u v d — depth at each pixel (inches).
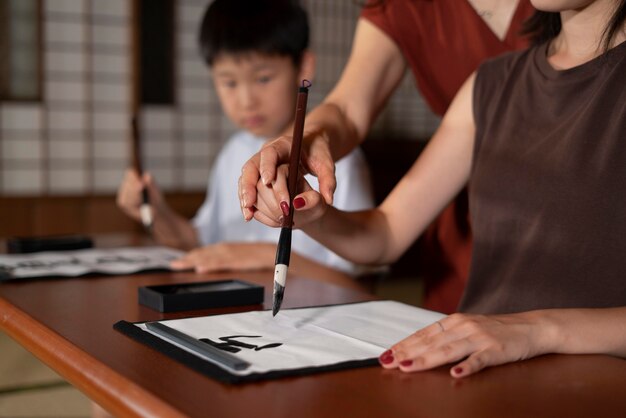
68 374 33.4
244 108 81.7
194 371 30.8
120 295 48.3
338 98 60.9
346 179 74.8
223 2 80.9
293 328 37.5
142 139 140.9
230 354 32.5
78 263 60.7
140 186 79.0
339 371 31.2
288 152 41.4
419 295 149.7
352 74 63.2
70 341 35.8
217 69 82.3
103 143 137.9
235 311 43.3
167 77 143.7
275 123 82.9
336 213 47.8
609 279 41.4
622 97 42.4
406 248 52.2
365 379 30.3
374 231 50.1
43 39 130.8
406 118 171.3
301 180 41.4
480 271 48.8
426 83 65.6
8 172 131.0
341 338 35.7
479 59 62.7
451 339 33.0
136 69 136.2
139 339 35.7
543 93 46.9
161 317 41.6
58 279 54.4
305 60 85.0
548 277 43.7
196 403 27.1
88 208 136.0
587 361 33.7
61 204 133.9
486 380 30.7
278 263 35.8
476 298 48.9
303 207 37.0
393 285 159.2
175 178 145.0
